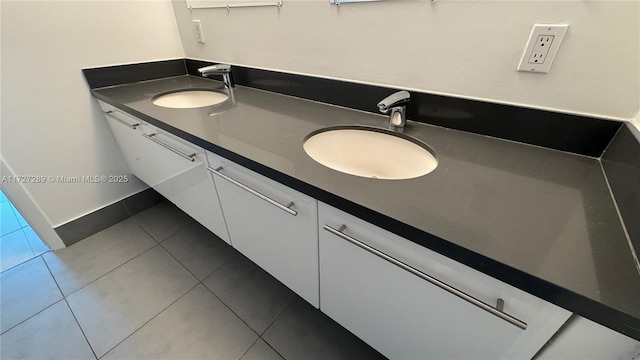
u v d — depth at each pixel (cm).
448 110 81
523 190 55
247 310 121
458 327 54
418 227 45
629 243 42
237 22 123
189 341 109
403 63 84
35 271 140
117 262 146
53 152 137
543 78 65
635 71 55
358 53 93
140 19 144
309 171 63
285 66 116
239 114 101
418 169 78
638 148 47
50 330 113
